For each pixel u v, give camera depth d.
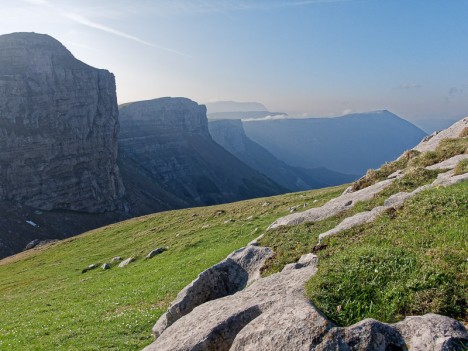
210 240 46.16
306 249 18.02
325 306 10.51
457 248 12.48
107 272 47.88
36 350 20.45
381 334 8.69
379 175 33.50
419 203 17.73
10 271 67.44
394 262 11.88
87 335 21.17
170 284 29.98
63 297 36.47
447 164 27.80
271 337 9.43
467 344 7.99
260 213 57.81
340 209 24.86
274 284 13.26
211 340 10.77
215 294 16.80
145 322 21.83
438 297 10.14
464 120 41.50
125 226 79.38
